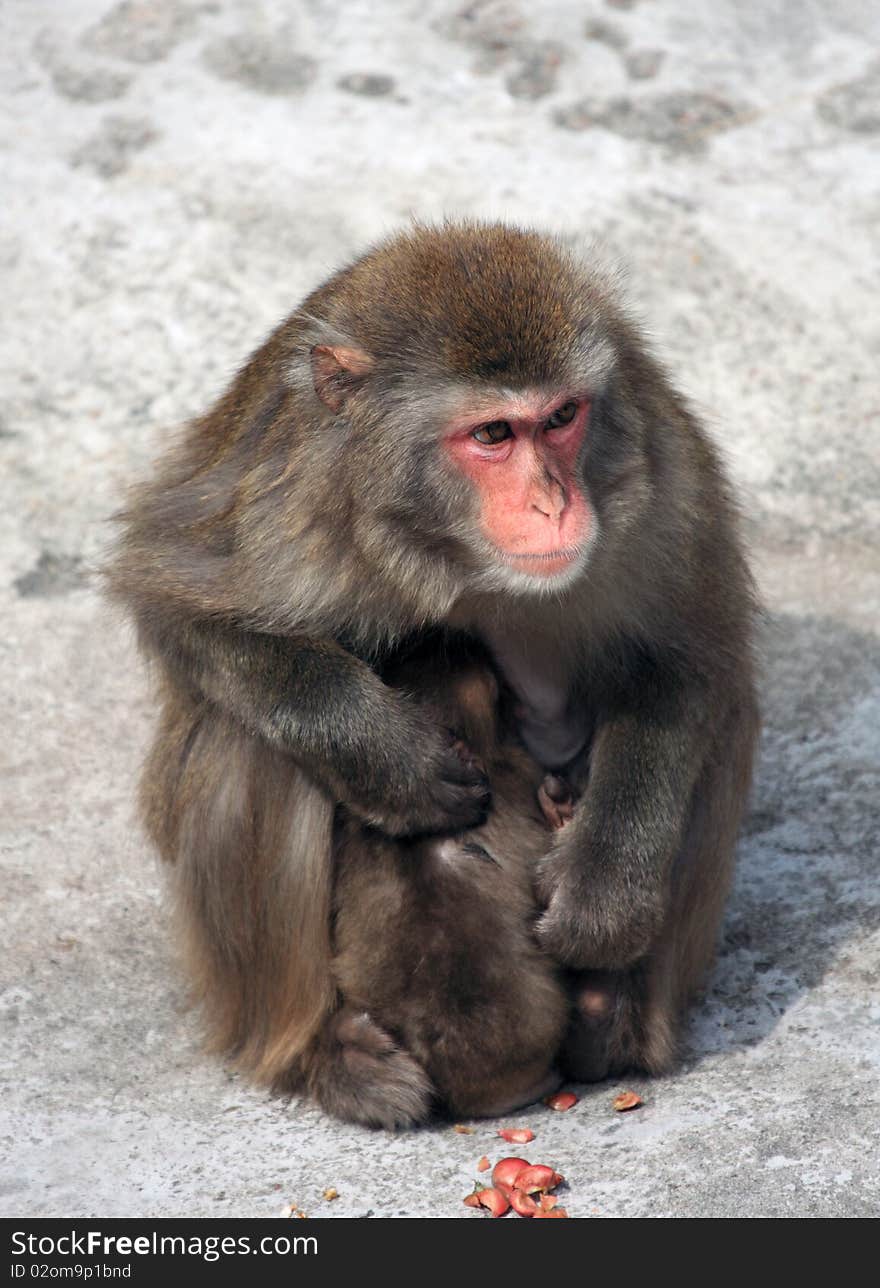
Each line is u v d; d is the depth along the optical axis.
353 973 11.17
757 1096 10.84
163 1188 10.32
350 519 10.92
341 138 21.08
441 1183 10.17
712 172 21.05
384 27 22.78
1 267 19.73
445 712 11.57
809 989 12.12
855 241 20.39
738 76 22.39
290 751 11.12
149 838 12.71
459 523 10.78
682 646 11.67
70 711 15.84
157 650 11.66
